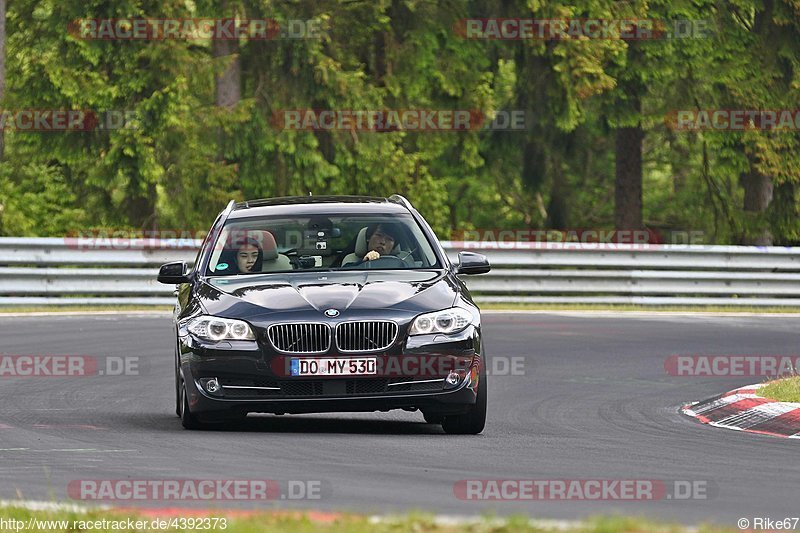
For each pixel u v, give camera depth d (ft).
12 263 243.81
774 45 372.99
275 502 78.38
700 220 410.11
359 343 107.34
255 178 352.90
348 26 361.51
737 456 99.71
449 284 114.83
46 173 348.79
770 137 371.97
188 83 338.34
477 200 516.73
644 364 173.47
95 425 117.29
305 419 124.98
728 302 271.28
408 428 118.21
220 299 111.96
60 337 194.08
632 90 377.30
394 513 73.20
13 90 346.74
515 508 76.89
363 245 121.19
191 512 73.05
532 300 266.77
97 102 331.57
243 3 341.82
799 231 391.04
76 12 334.44
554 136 400.67
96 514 71.15
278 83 347.77
